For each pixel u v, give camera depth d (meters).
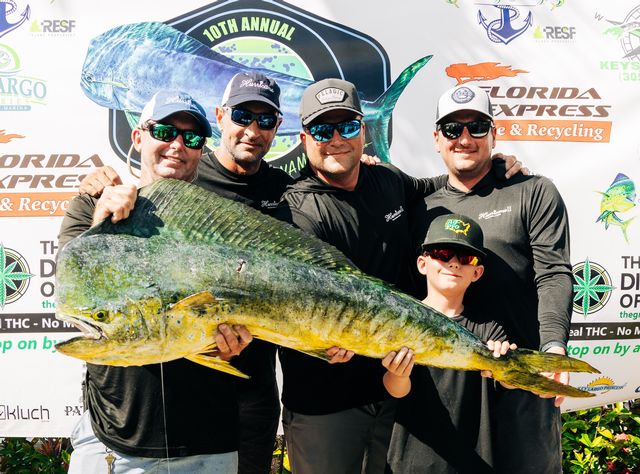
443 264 2.82
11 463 3.84
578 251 3.95
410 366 2.50
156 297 2.16
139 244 2.20
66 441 4.10
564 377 2.80
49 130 3.83
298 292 2.31
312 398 2.98
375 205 3.06
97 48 3.83
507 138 3.94
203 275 2.22
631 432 4.02
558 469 2.95
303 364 2.99
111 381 2.54
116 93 3.84
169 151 2.69
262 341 3.36
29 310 3.81
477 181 3.13
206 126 2.73
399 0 3.89
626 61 3.96
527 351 2.53
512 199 3.04
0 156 3.82
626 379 3.96
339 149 2.90
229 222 2.32
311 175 3.07
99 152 3.85
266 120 3.21
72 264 2.14
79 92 3.83
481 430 2.73
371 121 3.91
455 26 3.91
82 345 2.15
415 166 3.91
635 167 3.96
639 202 3.96
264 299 2.27
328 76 3.89
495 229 3.01
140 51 3.85
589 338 3.95
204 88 3.88
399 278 3.10
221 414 2.64
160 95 2.73
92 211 2.54
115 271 2.15
